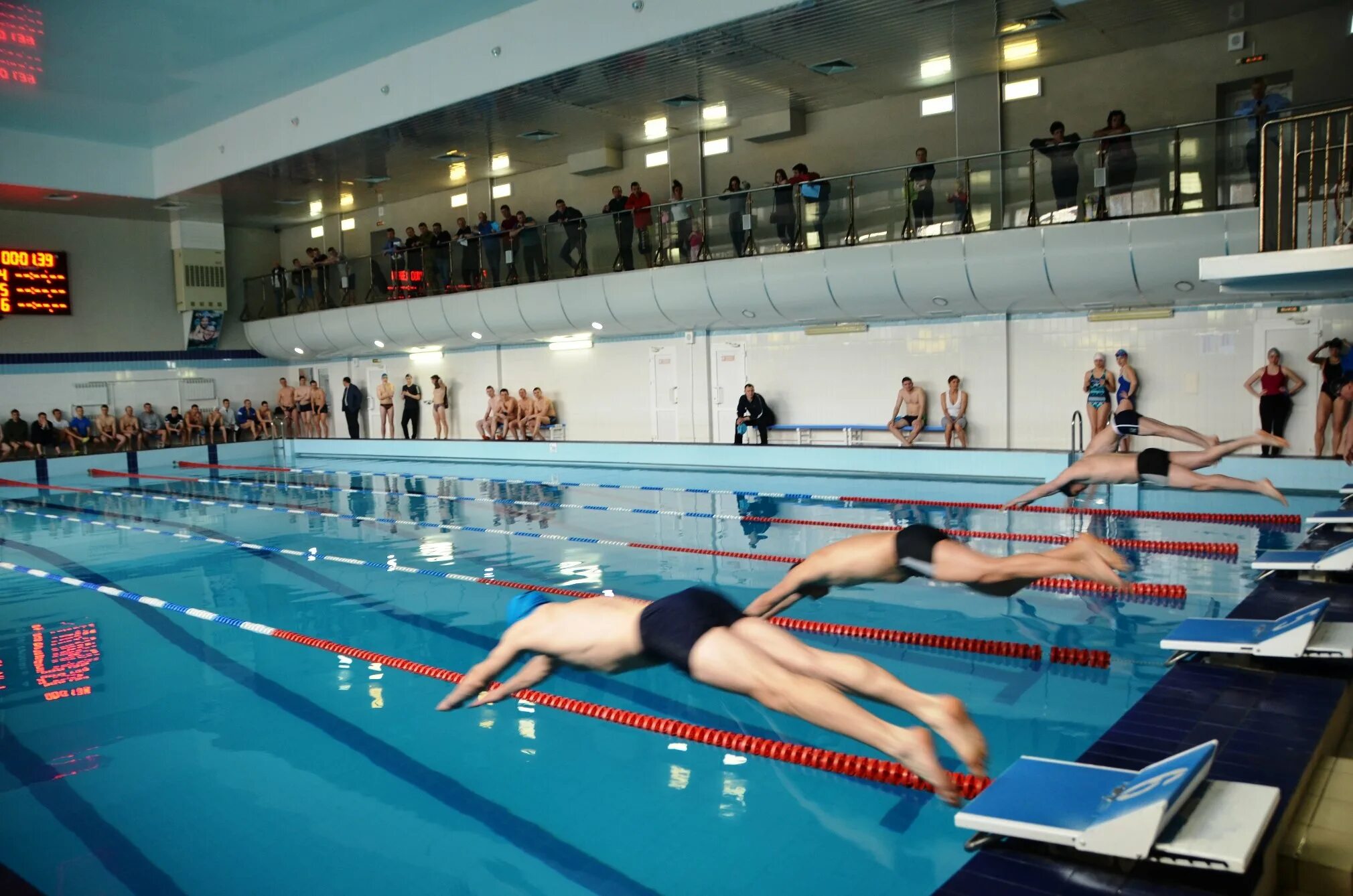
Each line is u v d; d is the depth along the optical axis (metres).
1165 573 6.03
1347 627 3.57
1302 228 8.18
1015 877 2.11
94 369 17.69
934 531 2.69
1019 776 2.37
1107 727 3.73
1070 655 4.52
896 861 2.90
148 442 17.77
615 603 2.43
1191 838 1.99
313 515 10.41
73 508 12.02
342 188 15.95
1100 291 10.25
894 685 1.94
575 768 3.66
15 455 16.22
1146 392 11.05
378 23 10.12
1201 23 9.74
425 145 13.16
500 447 15.38
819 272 11.69
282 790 3.61
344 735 4.11
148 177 15.77
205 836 3.28
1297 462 8.95
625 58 9.75
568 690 4.50
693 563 7.04
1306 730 2.88
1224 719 3.01
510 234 14.57
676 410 14.88
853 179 11.37
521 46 10.26
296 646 5.45
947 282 10.92
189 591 6.94
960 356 12.20
